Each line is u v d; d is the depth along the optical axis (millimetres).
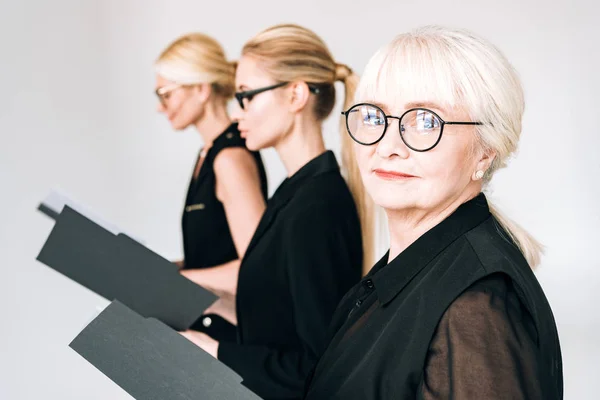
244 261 2949
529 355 1156
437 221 1377
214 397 1330
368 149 1390
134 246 1830
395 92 1343
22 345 3721
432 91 1306
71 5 3342
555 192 2543
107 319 1468
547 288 2572
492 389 1126
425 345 1218
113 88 3291
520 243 1461
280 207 2879
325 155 2805
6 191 3627
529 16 2551
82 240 1860
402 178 1364
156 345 1412
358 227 2746
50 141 3479
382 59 1368
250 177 2955
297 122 2850
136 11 3189
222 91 3008
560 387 1352
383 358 1275
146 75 3207
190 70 3055
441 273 1286
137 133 3268
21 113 3512
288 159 2875
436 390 1185
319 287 2809
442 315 1219
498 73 1303
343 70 2791
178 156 3166
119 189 3312
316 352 2801
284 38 2857
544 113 2549
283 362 2826
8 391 3701
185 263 3148
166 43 3133
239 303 2977
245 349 2869
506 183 2590
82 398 3639
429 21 2697
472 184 1372
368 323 1363
